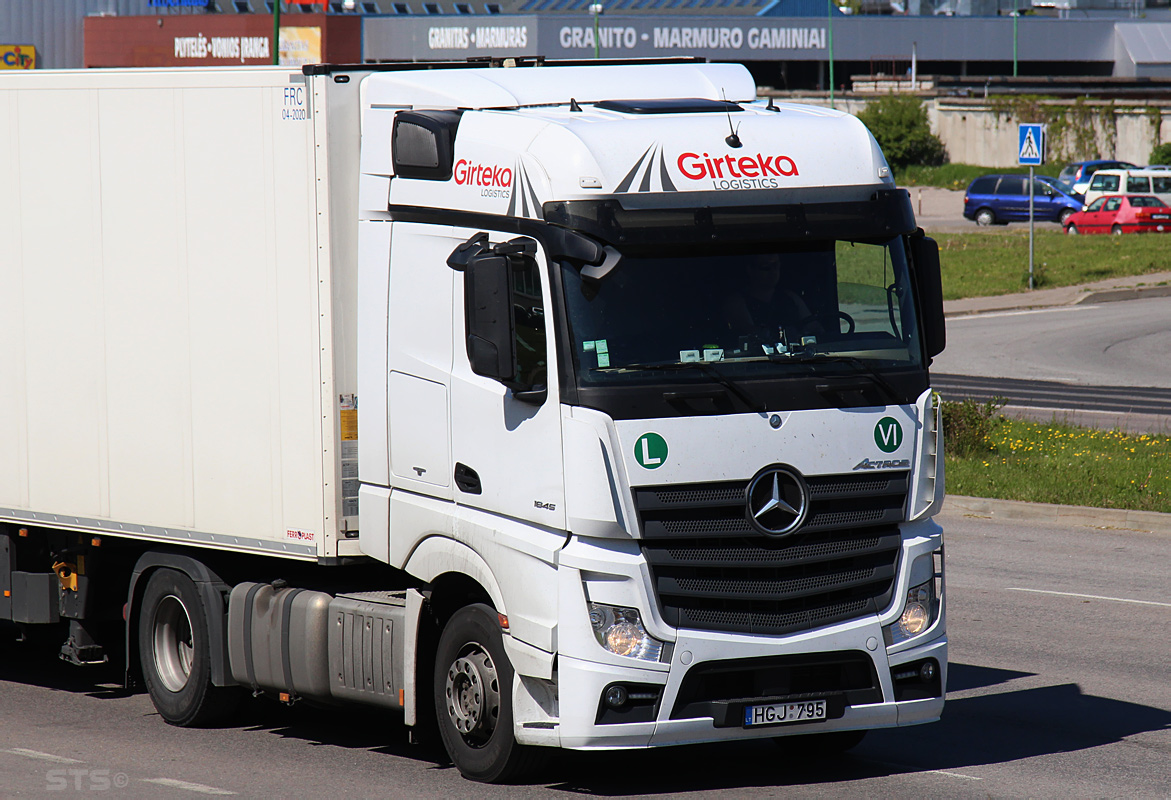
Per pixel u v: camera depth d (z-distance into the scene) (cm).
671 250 2888
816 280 2977
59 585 3991
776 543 2878
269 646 3425
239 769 3241
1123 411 8712
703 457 2831
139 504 3681
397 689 3219
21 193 3844
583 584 2820
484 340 2808
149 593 3706
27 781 3138
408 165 3172
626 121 2950
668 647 2830
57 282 3797
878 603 2973
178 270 3556
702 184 2908
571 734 2827
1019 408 8844
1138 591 5053
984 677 4028
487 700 3042
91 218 3716
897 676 3003
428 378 3114
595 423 2783
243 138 3412
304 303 3325
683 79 3397
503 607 2942
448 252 3072
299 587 3478
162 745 3475
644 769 3231
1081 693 3856
